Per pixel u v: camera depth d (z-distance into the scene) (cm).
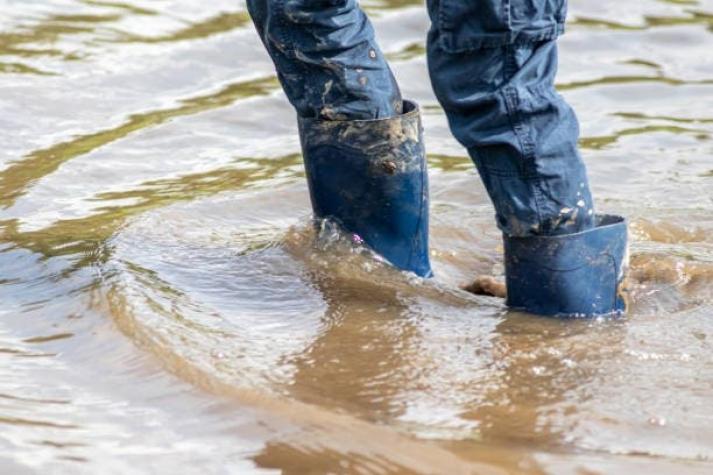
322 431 750
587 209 905
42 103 1471
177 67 1619
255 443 738
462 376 829
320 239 1052
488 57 859
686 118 1510
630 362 854
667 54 1745
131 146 1370
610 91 1602
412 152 1015
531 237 911
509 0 838
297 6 963
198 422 763
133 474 704
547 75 873
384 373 831
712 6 1941
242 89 1566
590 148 1407
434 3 869
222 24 1781
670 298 980
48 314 928
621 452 728
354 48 990
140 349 859
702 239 1153
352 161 1013
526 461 715
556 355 864
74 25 1738
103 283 972
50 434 747
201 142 1398
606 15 1889
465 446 732
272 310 943
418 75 1639
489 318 932
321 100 1004
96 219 1154
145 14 1803
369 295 976
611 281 932
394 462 715
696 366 848
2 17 1744
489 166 892
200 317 920
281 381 817
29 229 1123
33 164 1307
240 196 1225
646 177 1323
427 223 1047
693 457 723
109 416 770
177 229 1120
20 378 823
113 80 1560
